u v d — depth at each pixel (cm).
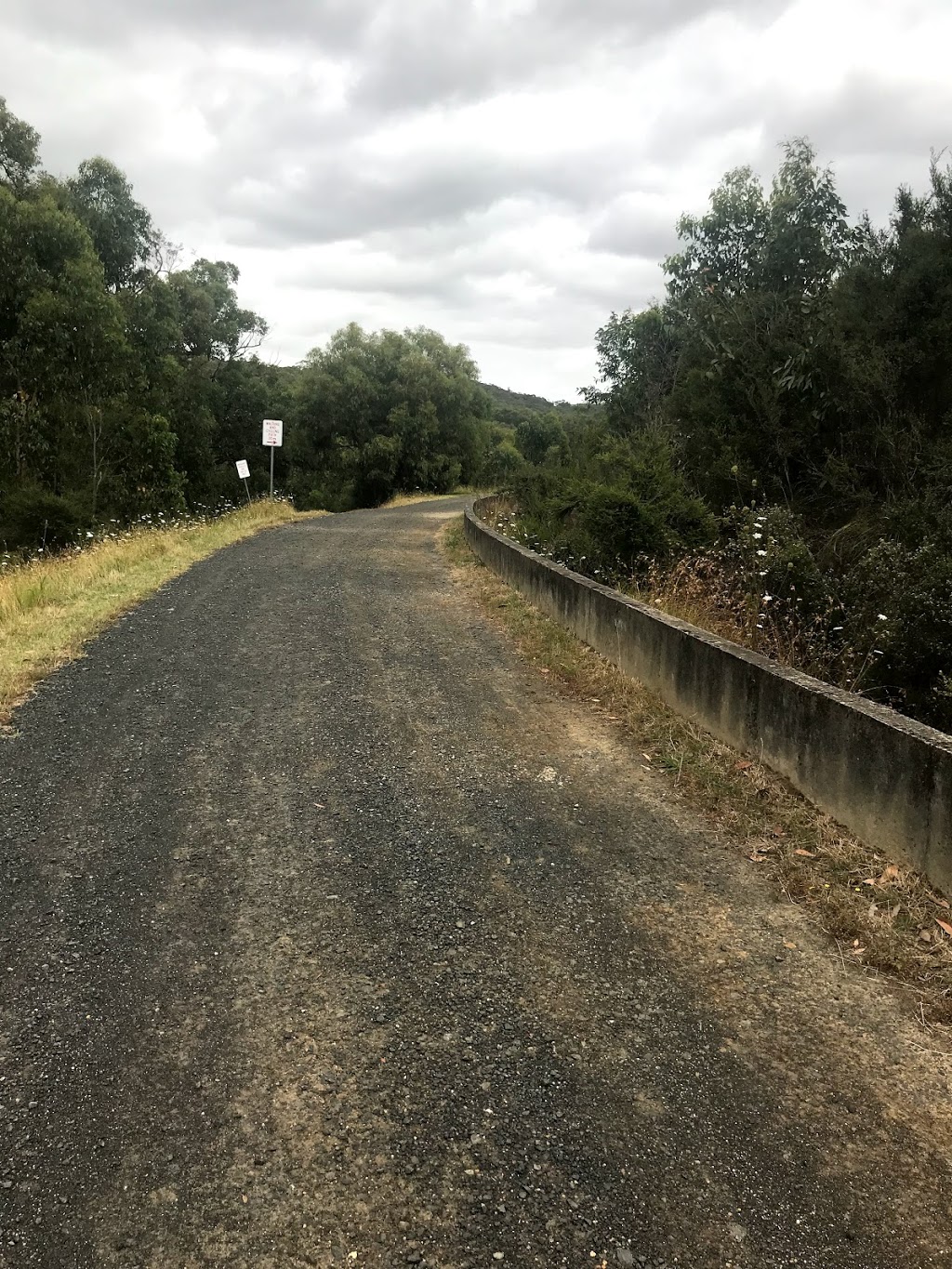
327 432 5228
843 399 1017
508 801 479
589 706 652
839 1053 282
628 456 1218
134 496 2817
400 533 1977
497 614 994
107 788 488
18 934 344
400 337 5756
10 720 601
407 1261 208
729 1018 300
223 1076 269
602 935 349
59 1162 235
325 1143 243
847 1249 212
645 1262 208
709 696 561
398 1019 297
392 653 812
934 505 819
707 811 465
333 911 364
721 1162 238
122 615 955
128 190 3497
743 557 869
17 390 2602
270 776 510
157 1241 212
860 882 379
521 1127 250
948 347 912
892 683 652
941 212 1016
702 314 1512
